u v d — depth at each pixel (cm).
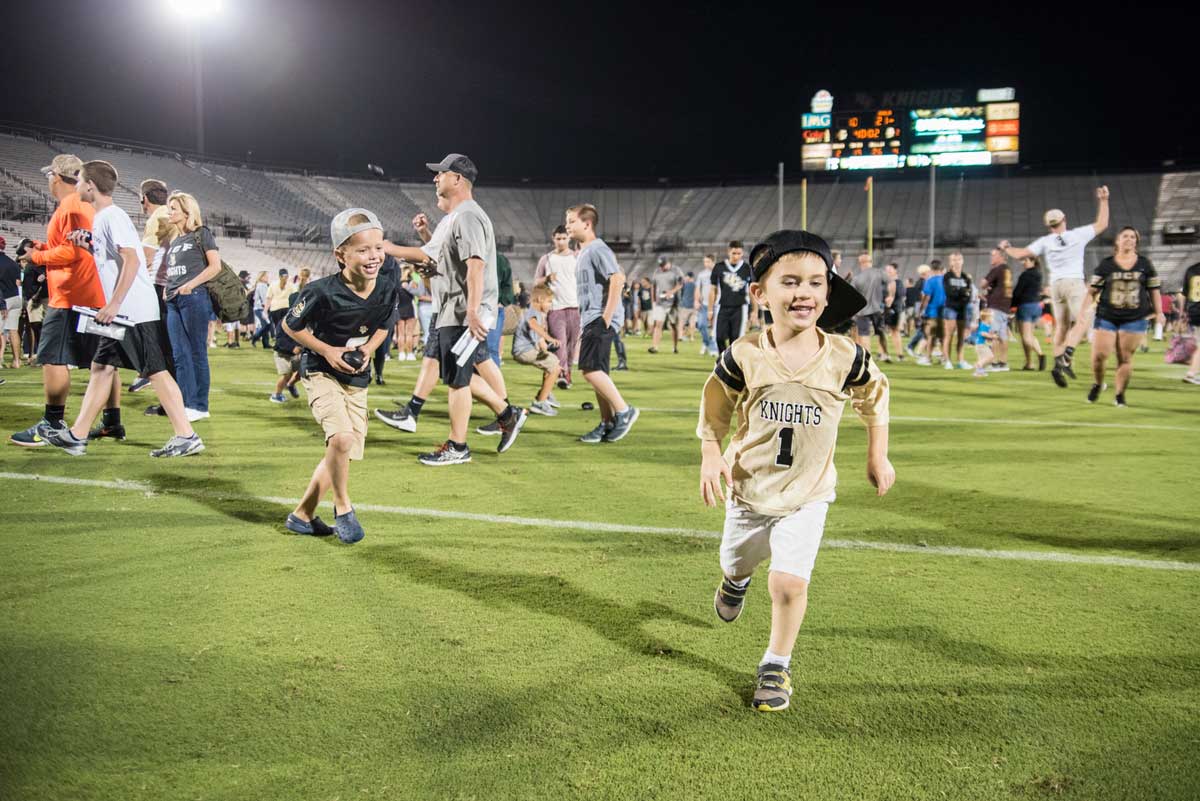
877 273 1780
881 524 533
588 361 816
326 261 4997
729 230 6256
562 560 461
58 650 342
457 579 430
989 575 437
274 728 283
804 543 300
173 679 317
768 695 298
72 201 705
